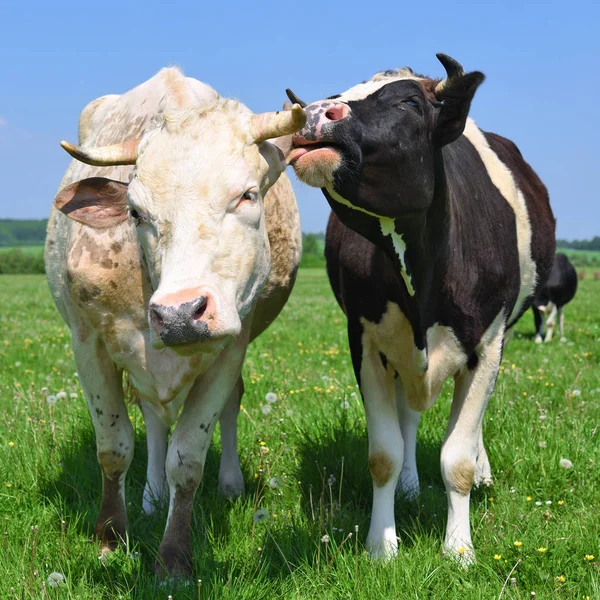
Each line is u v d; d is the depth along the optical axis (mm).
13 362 9570
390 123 3635
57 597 3461
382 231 3877
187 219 3240
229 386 4090
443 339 4387
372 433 4406
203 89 4457
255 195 3396
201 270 3191
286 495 4891
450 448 4430
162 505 4738
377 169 3643
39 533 4215
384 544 4230
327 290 33781
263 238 3543
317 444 5484
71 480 4992
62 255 4434
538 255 5590
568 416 6133
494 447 5570
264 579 3779
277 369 8586
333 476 4977
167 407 4047
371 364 4457
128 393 4867
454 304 4324
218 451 5742
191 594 3568
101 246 3879
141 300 3869
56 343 11359
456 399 4582
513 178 5320
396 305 4230
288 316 16875
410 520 4715
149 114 4309
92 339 4074
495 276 4512
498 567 3957
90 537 4270
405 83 3760
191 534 4223
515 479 5188
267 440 5738
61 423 5844
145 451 5645
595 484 4977
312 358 10016
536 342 12875
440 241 4105
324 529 4285
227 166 3322
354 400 6434
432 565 3973
